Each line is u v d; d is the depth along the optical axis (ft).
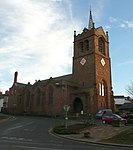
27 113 223.10
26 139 66.33
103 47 216.13
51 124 119.34
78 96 188.65
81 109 188.96
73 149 48.93
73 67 215.10
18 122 129.90
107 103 197.57
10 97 274.77
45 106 207.62
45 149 46.93
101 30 216.13
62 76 240.32
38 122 130.93
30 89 239.91
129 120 114.52
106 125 101.71
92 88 186.50
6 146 49.75
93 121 118.83
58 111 191.62
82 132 86.58
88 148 52.24
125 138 69.36
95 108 181.57
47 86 211.41
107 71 210.38
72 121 134.41
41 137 73.87
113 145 61.11
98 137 76.23
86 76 199.82
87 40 210.38
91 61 199.31
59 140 68.28
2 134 77.36
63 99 191.01
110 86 208.74
